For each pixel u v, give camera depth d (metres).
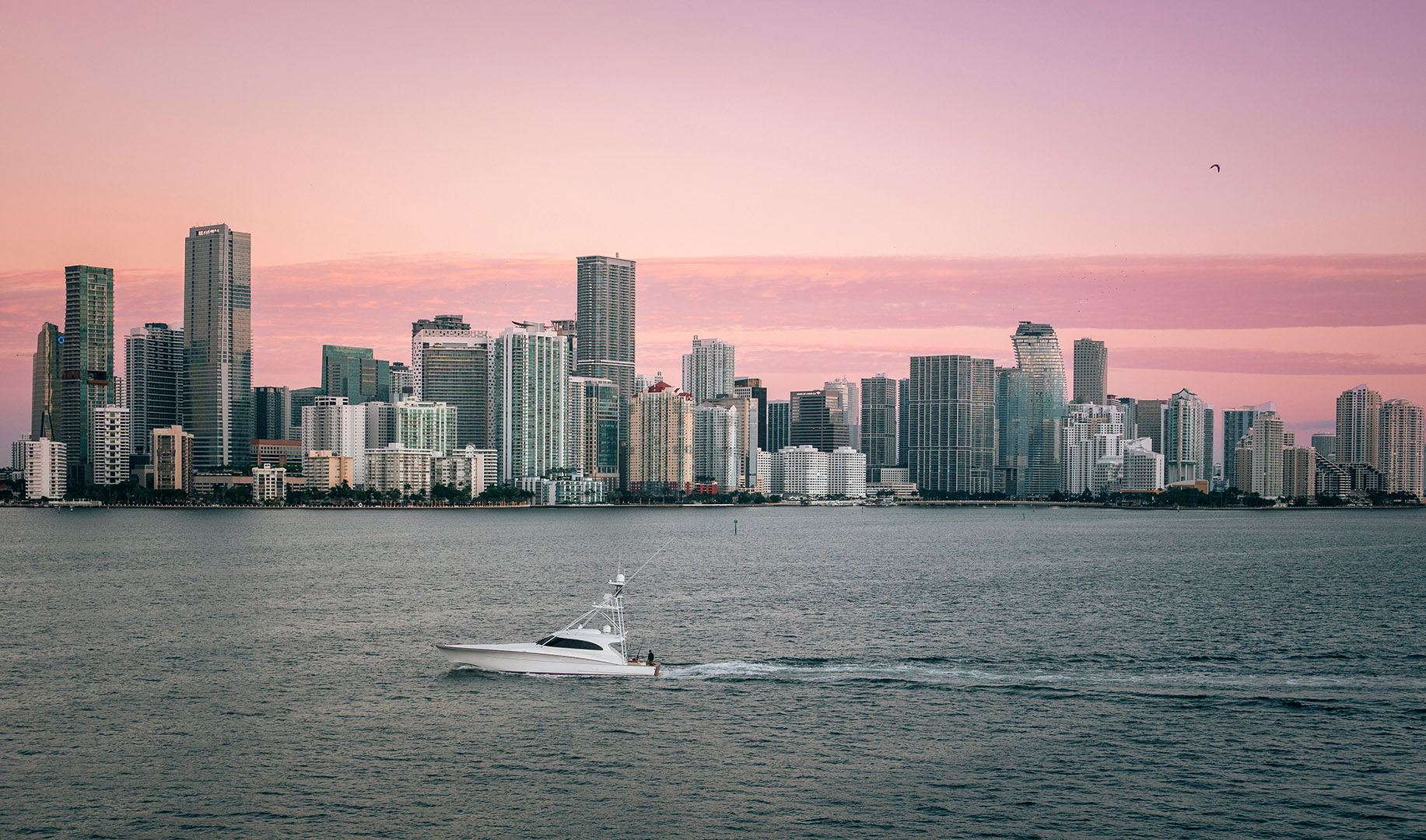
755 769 91.25
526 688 115.94
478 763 92.38
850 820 81.19
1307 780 88.75
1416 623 170.25
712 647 145.75
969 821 81.06
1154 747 97.06
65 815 81.00
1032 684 120.06
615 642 134.75
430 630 158.75
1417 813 82.19
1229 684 120.81
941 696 114.31
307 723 103.19
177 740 98.06
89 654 136.50
